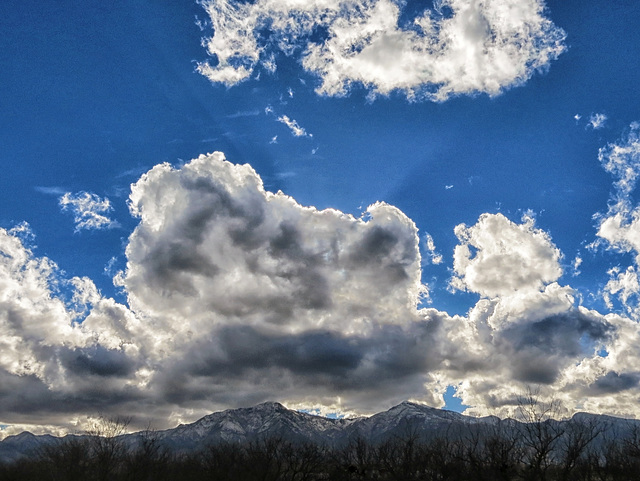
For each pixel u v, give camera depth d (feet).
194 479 286.46
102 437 269.85
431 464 276.00
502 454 226.99
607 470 236.22
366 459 323.57
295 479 302.45
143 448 272.31
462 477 251.60
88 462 257.75
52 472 255.09
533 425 224.74
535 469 212.43
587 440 210.38
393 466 294.46
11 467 287.28
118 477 254.06
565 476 209.67
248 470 288.92
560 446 227.40
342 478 302.66
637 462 232.12
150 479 263.90
